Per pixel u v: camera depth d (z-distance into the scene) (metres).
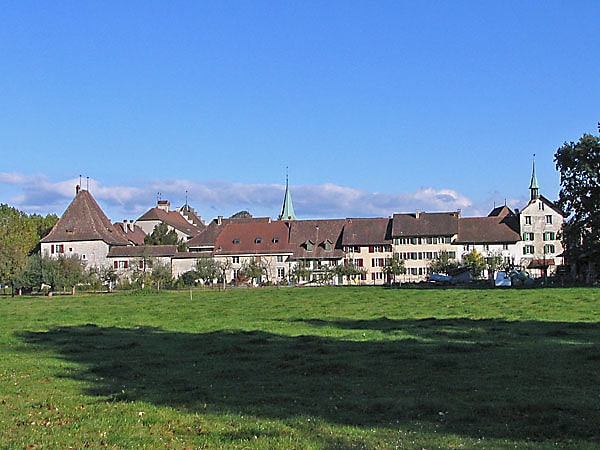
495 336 31.34
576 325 34.78
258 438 14.46
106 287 103.69
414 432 14.81
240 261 137.12
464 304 51.56
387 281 129.25
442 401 17.73
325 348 27.83
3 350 30.19
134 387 20.69
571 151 79.44
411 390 19.30
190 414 16.78
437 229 134.12
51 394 19.72
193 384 21.02
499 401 17.59
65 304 64.06
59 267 95.19
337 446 13.73
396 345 28.55
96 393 19.83
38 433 15.05
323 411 16.97
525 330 33.38
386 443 13.92
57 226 137.38
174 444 14.13
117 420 16.23
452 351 26.59
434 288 81.75
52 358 27.34
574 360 23.73
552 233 131.75
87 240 134.75
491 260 123.00
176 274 131.38
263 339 31.66
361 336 32.47
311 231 140.38
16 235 140.12
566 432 14.65
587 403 17.06
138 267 118.19
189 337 33.91
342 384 20.39
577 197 80.19
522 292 64.88
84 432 15.14
